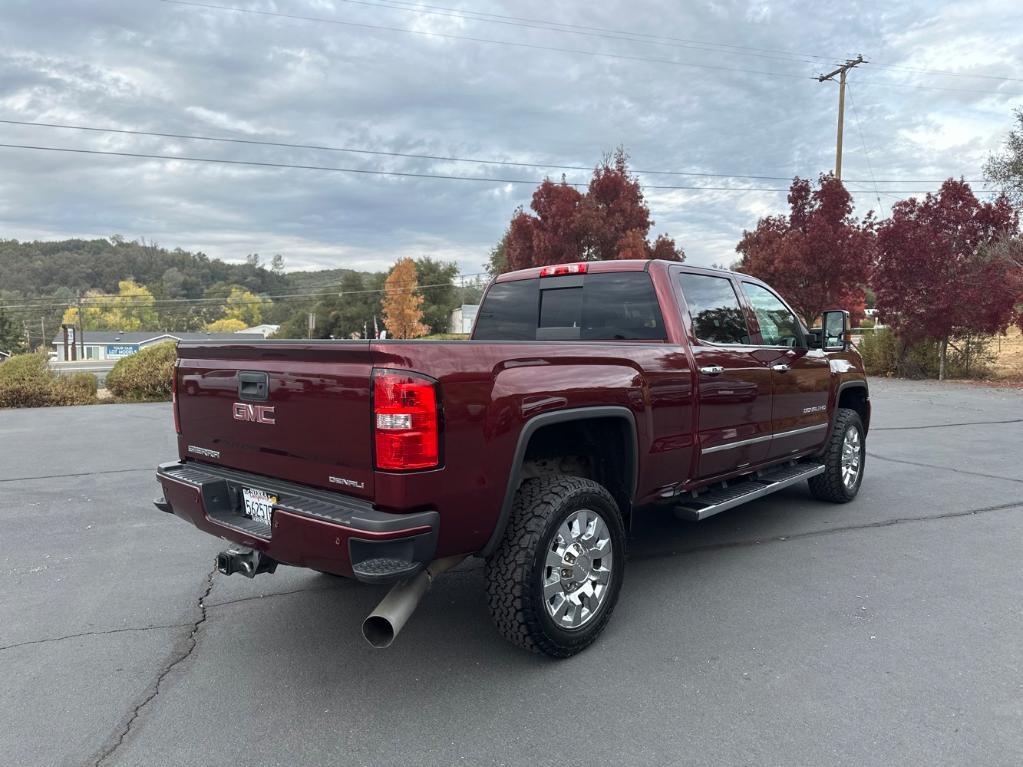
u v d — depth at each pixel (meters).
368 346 2.73
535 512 3.14
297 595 4.20
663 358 3.92
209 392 3.53
